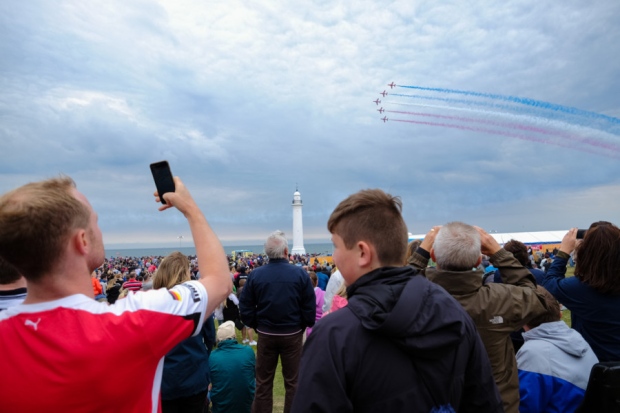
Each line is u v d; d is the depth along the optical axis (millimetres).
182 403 3957
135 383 1453
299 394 1747
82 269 1583
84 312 1485
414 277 1922
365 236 1981
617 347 3168
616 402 2551
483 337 2686
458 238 2789
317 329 1849
